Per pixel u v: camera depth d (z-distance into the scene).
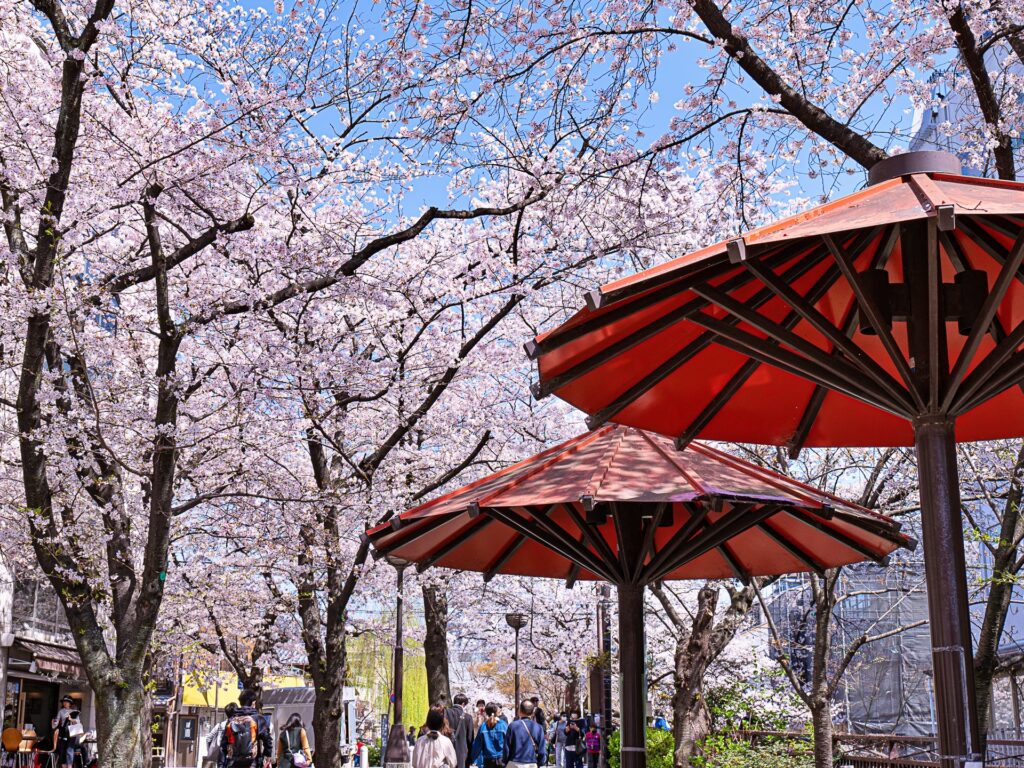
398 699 17.81
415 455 16.80
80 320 10.18
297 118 10.49
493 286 12.53
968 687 2.96
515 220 13.70
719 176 9.84
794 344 3.37
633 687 5.36
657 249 11.84
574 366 3.85
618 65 9.09
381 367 13.44
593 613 28.27
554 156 11.05
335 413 13.16
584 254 12.27
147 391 13.17
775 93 7.35
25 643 21.58
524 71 8.89
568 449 5.47
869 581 19.97
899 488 13.18
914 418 3.28
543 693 53.38
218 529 16.09
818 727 11.08
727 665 18.67
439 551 6.21
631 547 5.44
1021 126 8.24
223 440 13.25
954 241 3.77
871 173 3.46
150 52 10.83
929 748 10.98
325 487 13.53
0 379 13.65
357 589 20.11
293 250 11.60
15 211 10.10
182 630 20.31
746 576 6.60
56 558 9.34
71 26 11.11
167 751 38.00
